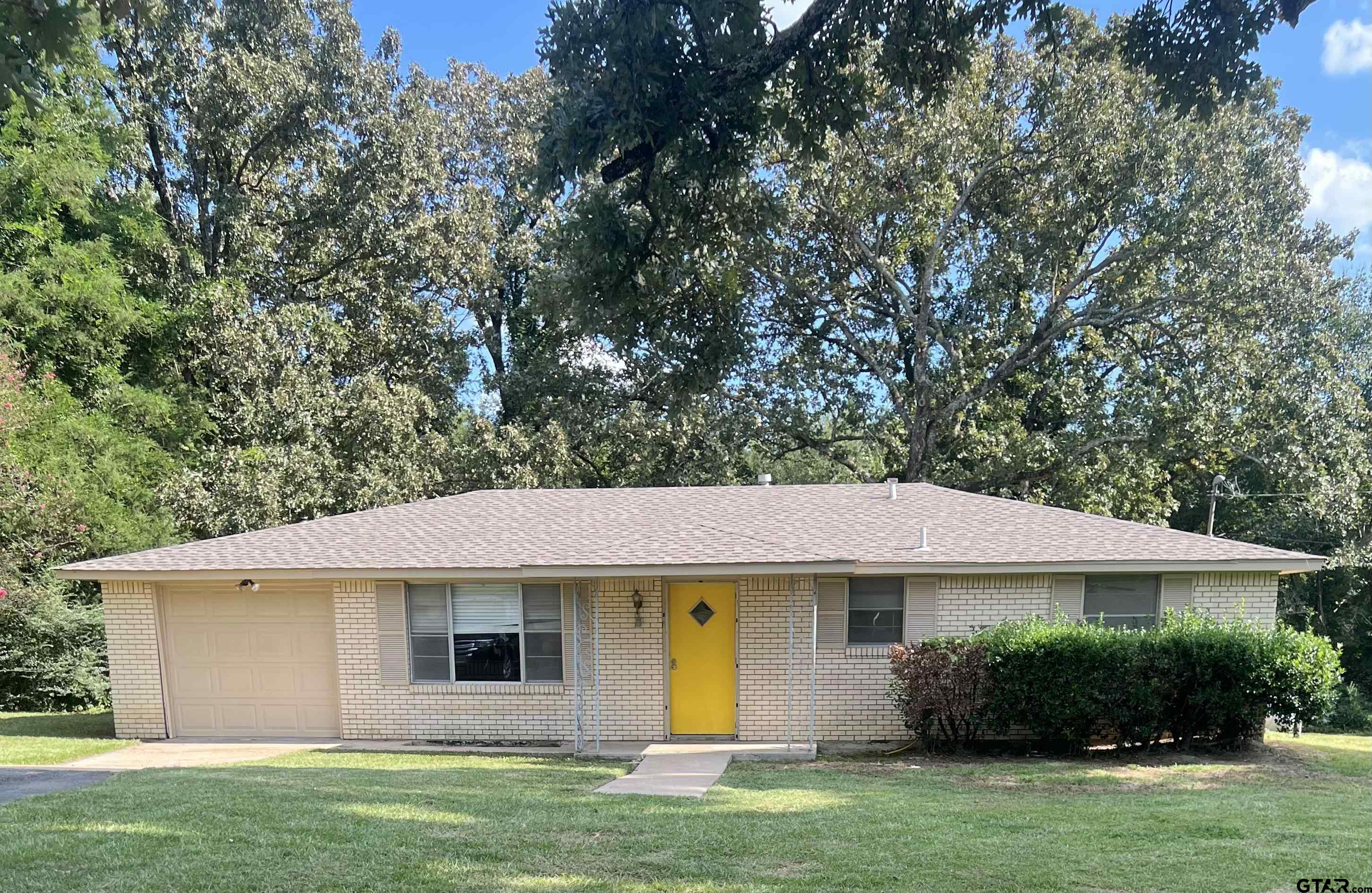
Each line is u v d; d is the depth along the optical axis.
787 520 11.52
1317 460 18.67
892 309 23.16
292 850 4.87
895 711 10.21
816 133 5.99
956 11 5.57
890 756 9.41
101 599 14.69
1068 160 19.30
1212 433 18.58
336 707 10.55
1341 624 23.11
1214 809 6.45
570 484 21.55
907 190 19.73
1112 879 4.54
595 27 5.00
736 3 5.05
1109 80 18.22
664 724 10.32
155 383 19.34
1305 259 20.41
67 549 14.40
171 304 19.72
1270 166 19.06
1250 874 4.63
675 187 6.08
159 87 20.52
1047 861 4.88
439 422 23.11
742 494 13.22
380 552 10.46
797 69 5.78
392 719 10.41
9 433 13.67
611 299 6.60
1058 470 20.67
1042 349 21.81
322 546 10.77
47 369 15.95
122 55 20.05
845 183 19.69
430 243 22.52
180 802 6.09
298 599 10.52
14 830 5.24
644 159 5.67
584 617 10.34
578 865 4.73
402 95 23.39
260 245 21.58
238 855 4.76
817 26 5.44
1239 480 22.12
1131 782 7.80
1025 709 9.17
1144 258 19.20
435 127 23.52
